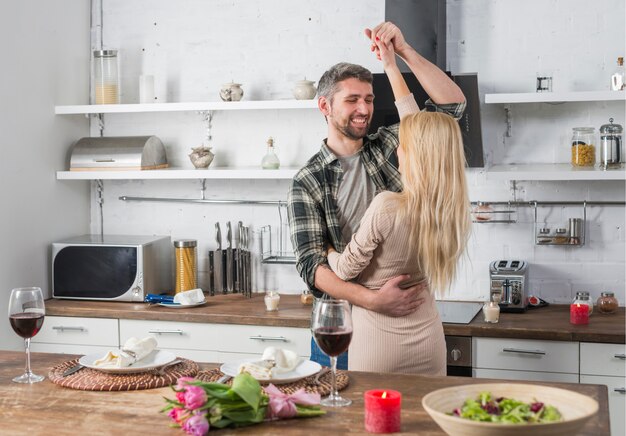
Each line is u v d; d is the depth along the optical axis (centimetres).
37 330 232
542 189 421
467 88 393
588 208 416
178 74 463
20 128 423
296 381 221
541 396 177
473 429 155
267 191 458
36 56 433
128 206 475
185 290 438
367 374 233
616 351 351
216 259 451
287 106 416
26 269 429
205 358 400
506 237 425
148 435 184
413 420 191
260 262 459
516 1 418
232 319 394
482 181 426
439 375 251
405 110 309
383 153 302
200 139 464
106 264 427
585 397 170
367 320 268
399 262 261
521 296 392
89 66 477
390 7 411
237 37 454
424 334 267
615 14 410
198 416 181
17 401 210
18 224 422
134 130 473
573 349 355
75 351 417
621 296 415
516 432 153
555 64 417
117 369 228
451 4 424
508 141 423
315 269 280
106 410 202
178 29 462
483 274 428
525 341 360
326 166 296
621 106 411
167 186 470
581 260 418
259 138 457
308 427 187
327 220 293
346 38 441
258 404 188
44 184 442
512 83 421
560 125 417
